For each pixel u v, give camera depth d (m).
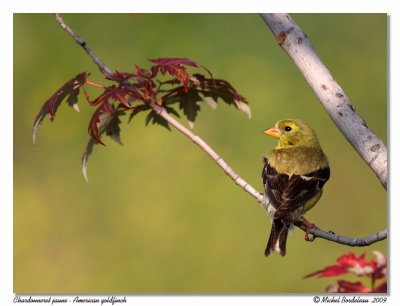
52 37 13.67
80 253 11.62
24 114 13.04
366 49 13.73
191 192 12.21
